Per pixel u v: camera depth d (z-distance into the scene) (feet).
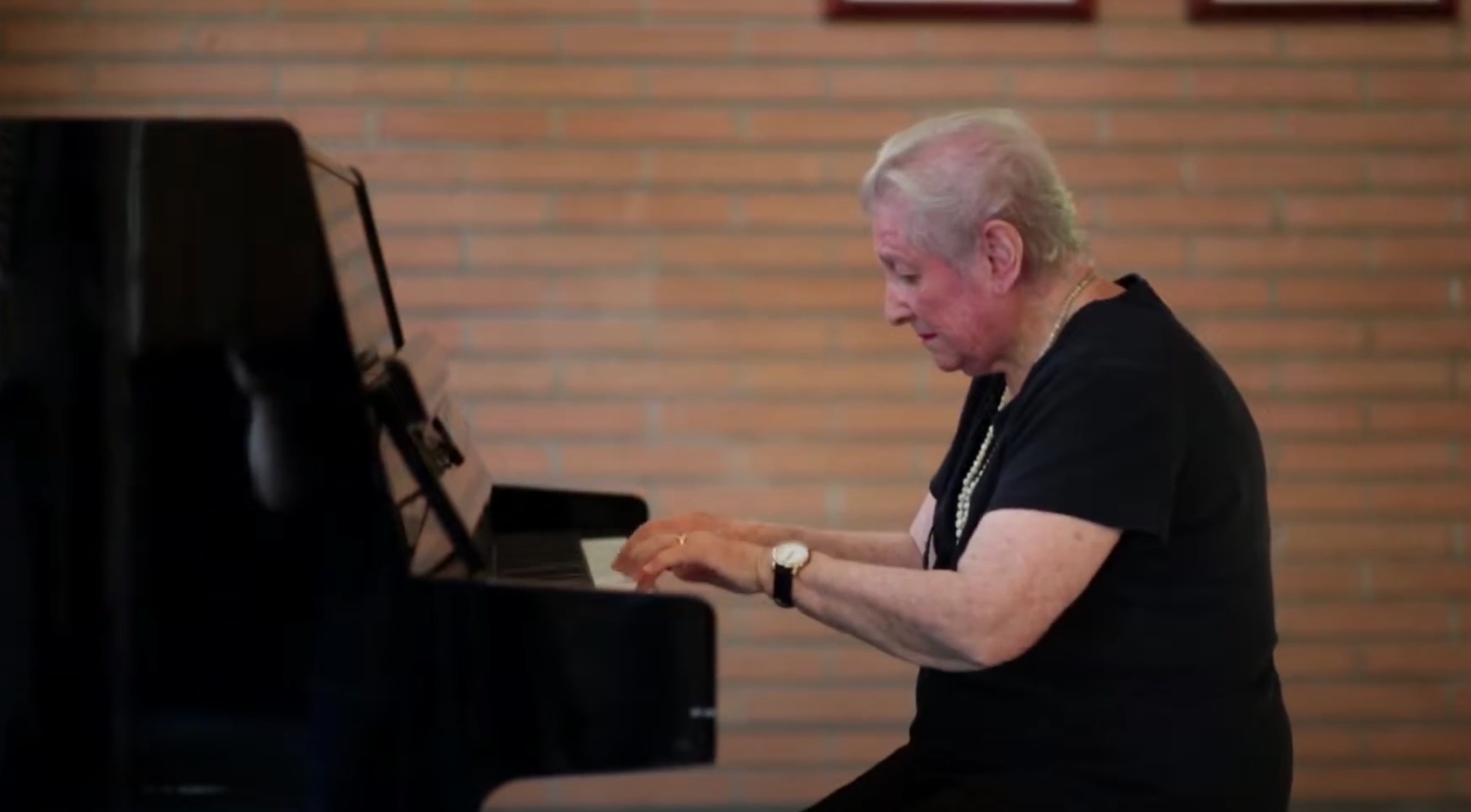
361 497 13.89
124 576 14.02
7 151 13.75
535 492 20.77
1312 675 27.40
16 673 14.11
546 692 13.91
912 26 26.05
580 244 26.25
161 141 13.74
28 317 13.87
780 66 26.08
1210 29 26.23
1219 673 15.44
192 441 13.92
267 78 25.77
